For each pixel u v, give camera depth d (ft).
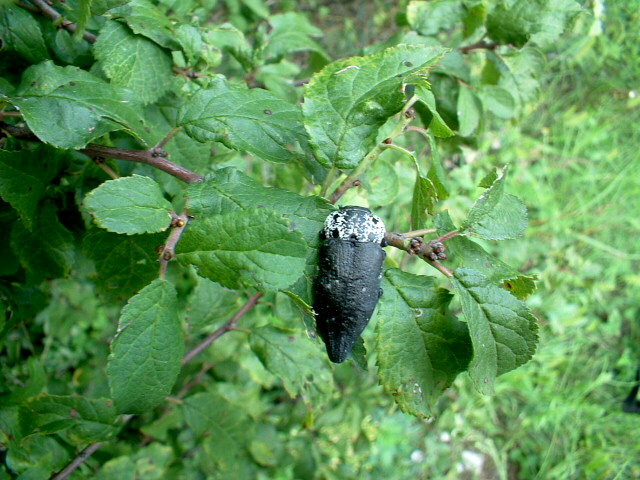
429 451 0.89
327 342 0.26
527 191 1.00
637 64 1.10
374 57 0.27
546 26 0.41
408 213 0.67
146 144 0.29
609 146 1.07
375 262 0.25
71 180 0.36
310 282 0.26
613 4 1.09
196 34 0.35
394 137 0.27
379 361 0.26
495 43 0.45
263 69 0.48
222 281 0.23
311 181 0.31
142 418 0.56
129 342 0.23
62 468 0.36
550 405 0.93
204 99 0.29
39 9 0.34
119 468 0.44
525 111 0.52
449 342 0.26
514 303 0.25
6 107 0.31
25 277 0.39
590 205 1.03
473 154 0.57
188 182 0.29
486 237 0.26
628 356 0.98
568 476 0.90
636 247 1.03
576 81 1.10
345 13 1.11
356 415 0.69
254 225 0.23
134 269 0.33
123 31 0.33
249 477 0.60
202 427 0.47
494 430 0.92
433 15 0.44
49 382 0.54
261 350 0.38
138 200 0.24
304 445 0.65
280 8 0.84
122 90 0.30
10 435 0.34
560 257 0.97
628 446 0.90
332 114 0.27
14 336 0.56
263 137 0.29
